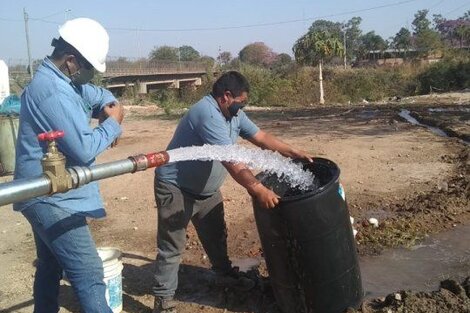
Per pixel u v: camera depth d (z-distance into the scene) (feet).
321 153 33.94
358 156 32.30
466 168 27.17
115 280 12.85
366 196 23.09
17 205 10.30
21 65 114.01
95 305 10.47
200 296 14.20
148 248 18.22
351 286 11.83
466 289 13.23
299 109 78.23
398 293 13.08
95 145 9.87
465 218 19.34
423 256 16.22
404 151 33.35
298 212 10.83
